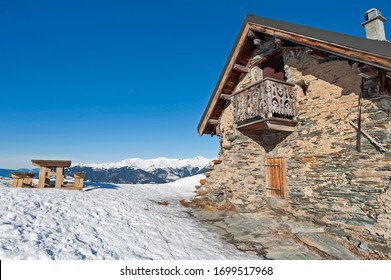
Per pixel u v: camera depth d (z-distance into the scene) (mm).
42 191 7867
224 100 10180
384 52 4691
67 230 4996
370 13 8023
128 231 5703
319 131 6770
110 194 9453
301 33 6305
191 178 18359
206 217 7996
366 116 5684
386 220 5098
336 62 6496
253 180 8492
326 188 6406
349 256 5172
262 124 7516
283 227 6766
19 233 4387
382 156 5328
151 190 13203
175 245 5453
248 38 8812
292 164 7527
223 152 9906
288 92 7508
